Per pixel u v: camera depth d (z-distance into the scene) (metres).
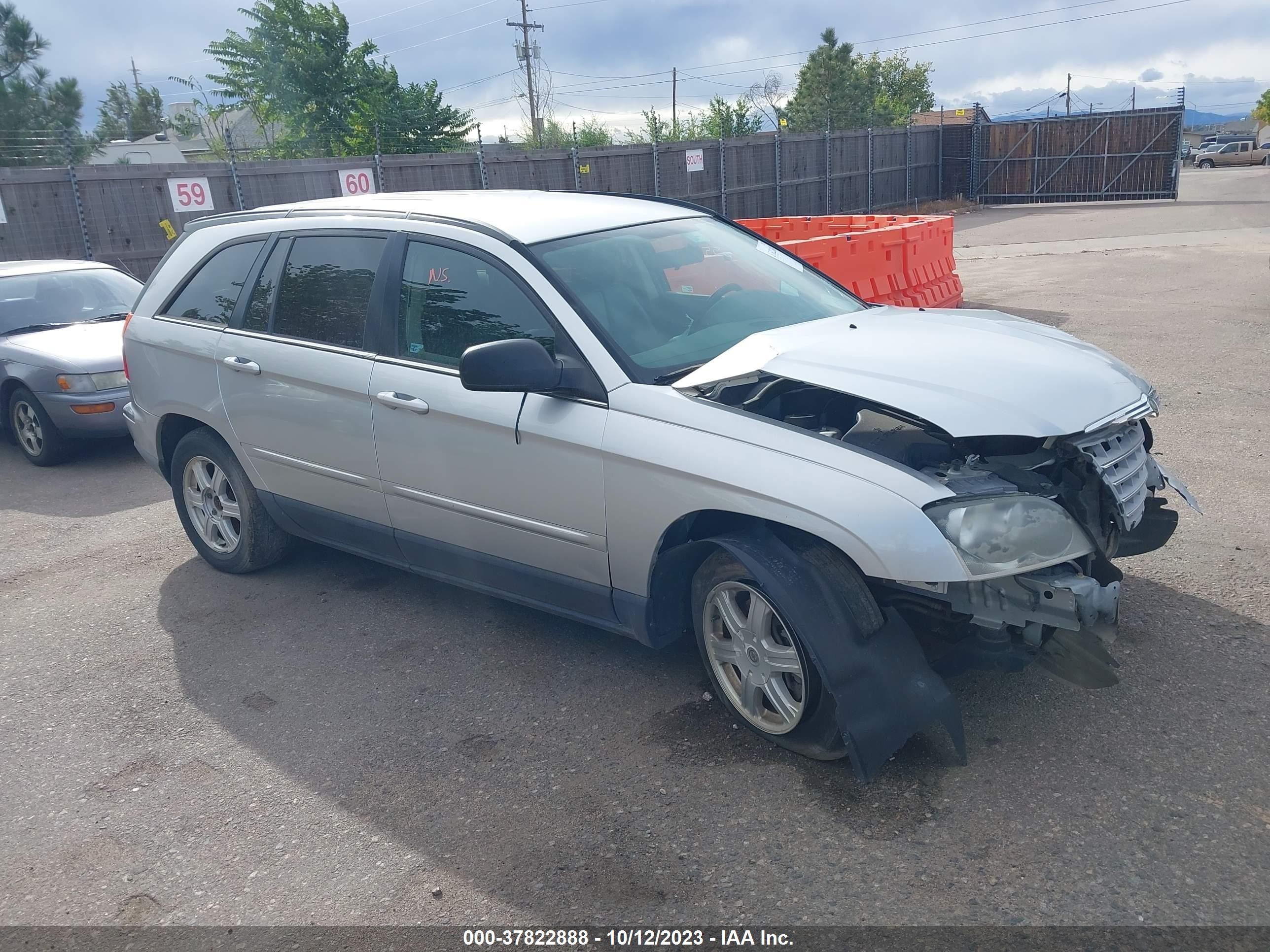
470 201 4.54
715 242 4.57
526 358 3.46
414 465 4.20
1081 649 3.12
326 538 4.92
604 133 42.38
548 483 3.74
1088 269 16.20
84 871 3.09
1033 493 3.19
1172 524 3.95
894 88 73.44
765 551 3.21
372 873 2.98
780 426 3.27
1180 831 2.86
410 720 3.85
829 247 9.46
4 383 8.12
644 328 3.81
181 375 5.21
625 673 4.08
